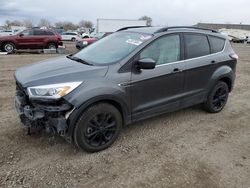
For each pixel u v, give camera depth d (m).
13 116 4.97
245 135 4.65
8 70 9.91
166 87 4.44
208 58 5.09
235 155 3.96
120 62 3.93
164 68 4.35
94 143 3.80
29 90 3.50
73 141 3.68
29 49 18.06
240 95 7.18
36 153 3.76
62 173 3.36
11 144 3.95
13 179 3.21
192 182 3.28
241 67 12.59
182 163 3.67
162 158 3.78
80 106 3.47
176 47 4.59
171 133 4.57
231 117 5.45
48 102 3.43
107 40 4.84
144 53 4.13
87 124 3.63
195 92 4.97
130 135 4.42
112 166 3.55
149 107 4.29
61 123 3.44
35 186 3.12
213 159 3.81
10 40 17.28
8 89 6.91
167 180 3.29
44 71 3.81
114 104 3.90
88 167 3.50
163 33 4.45
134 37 4.46
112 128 3.93
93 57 4.33
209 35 5.26
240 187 3.24
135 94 4.05
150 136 4.42
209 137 4.50
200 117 5.35
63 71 3.74
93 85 3.60
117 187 3.15
